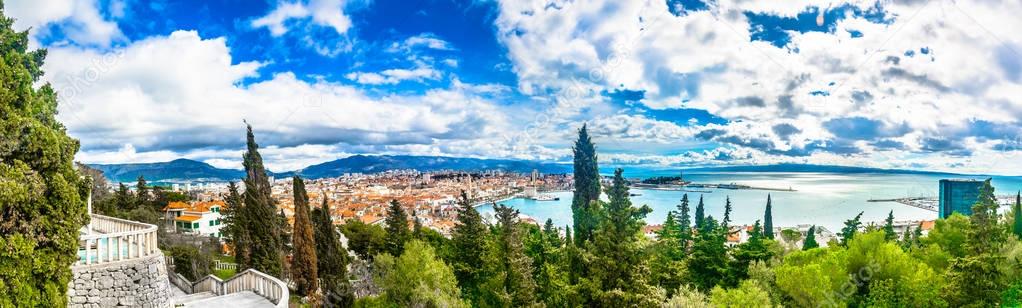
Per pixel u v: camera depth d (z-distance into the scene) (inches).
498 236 1819.6
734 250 2188.7
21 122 517.7
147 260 708.0
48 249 531.8
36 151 526.6
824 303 1425.9
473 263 1780.3
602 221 1317.7
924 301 1443.2
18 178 503.2
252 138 2345.0
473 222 1822.1
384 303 1466.5
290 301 1550.2
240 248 1712.6
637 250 1232.2
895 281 1562.5
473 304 1649.9
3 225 502.0
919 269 1533.0
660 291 1290.6
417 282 1443.2
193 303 794.8
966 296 1398.9
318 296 1615.4
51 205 531.5
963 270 1411.2
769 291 1657.2
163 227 2490.2
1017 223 2154.3
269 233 1781.5
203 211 3417.8
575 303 1245.1
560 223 6200.8
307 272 1599.4
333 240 1777.8
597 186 2534.5
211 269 1840.6
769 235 3828.7
